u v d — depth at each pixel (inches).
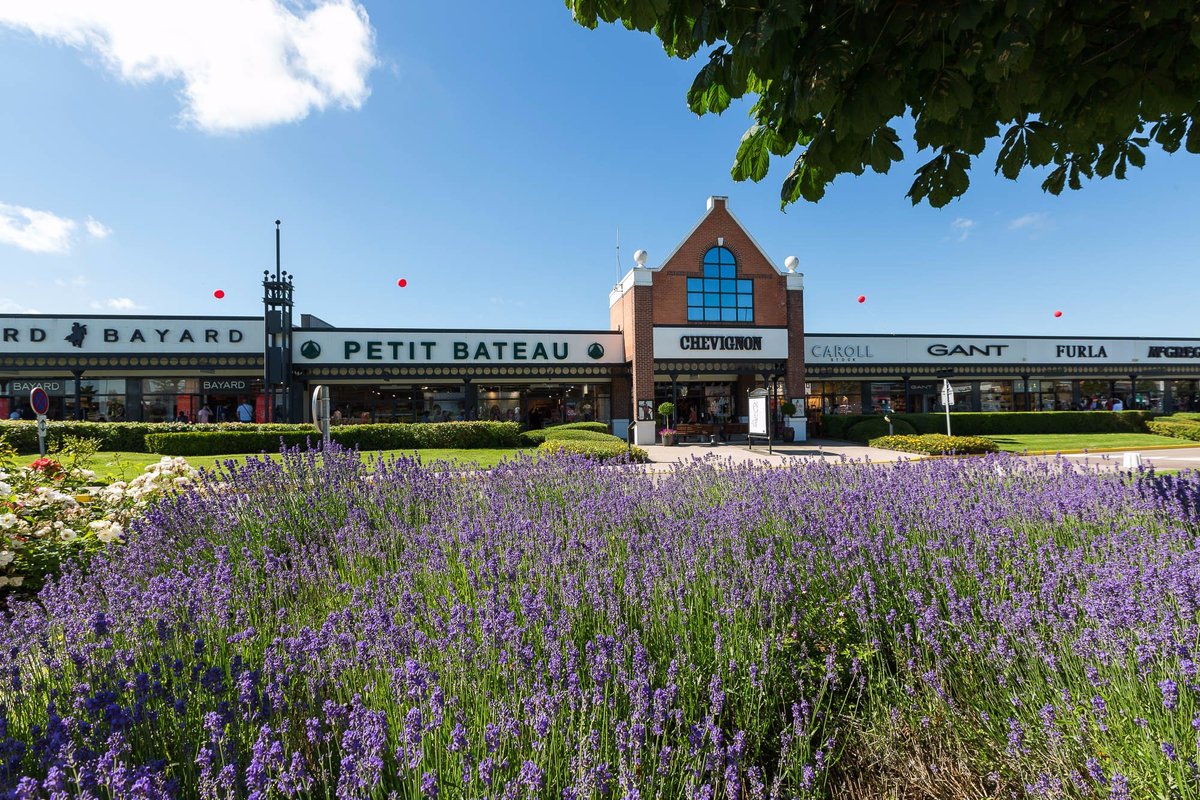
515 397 1119.6
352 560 156.7
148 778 60.0
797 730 90.3
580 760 72.4
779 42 95.0
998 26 94.1
